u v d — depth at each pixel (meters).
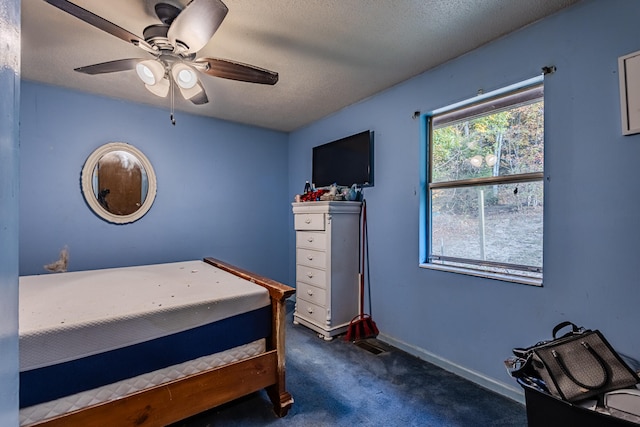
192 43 1.57
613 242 1.52
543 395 1.29
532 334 1.81
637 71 1.44
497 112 2.08
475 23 1.79
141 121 3.11
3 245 0.45
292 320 3.36
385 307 2.75
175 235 3.32
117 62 1.75
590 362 1.29
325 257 2.81
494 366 1.99
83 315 1.33
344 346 2.64
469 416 1.72
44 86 2.65
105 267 2.93
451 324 2.24
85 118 2.83
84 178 2.82
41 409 1.17
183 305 1.49
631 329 1.47
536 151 1.89
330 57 2.18
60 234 2.74
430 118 2.49
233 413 1.76
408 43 2.00
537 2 1.62
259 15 1.70
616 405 1.15
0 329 0.44
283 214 4.16
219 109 3.27
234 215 3.73
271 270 4.04
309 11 1.67
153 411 1.37
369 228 2.90
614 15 1.52
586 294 1.61
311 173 3.79
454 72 2.21
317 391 1.97
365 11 1.67
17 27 0.50
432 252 2.48
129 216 3.04
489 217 2.13
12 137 0.48
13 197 0.48
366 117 2.96
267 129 4.00
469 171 2.24
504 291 1.94
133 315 1.35
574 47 1.65
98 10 1.62
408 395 1.92
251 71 1.82
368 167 2.88
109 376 1.29
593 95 1.58
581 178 1.63
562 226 1.70
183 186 3.37
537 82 1.86
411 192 2.53
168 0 1.55
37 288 1.82
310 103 3.09
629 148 1.47
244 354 1.69
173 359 1.45
